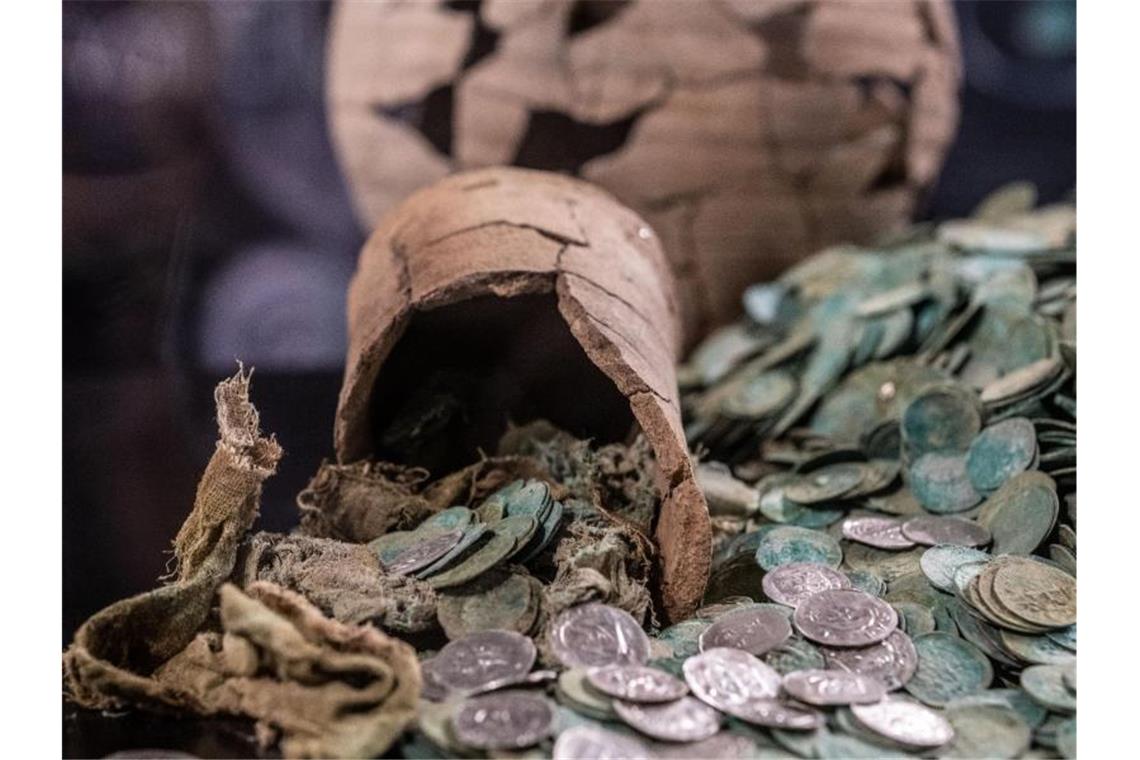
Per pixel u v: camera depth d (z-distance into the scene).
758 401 0.65
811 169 0.70
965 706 0.46
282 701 0.45
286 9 0.75
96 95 0.72
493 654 0.47
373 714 0.44
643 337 0.53
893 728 0.45
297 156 0.77
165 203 0.75
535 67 0.68
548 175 0.61
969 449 0.57
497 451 0.57
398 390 0.58
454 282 0.52
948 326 0.64
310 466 0.60
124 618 0.48
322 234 0.79
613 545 0.50
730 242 0.71
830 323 0.67
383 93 0.70
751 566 0.54
